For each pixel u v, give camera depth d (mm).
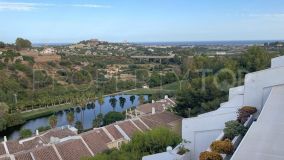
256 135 13492
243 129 16969
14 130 66562
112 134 42094
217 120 20953
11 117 68062
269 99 18344
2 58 110000
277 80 21391
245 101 22406
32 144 40750
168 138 25875
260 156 11719
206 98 49875
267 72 21625
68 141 37500
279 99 18172
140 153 24906
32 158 33594
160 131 26641
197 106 50469
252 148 12344
